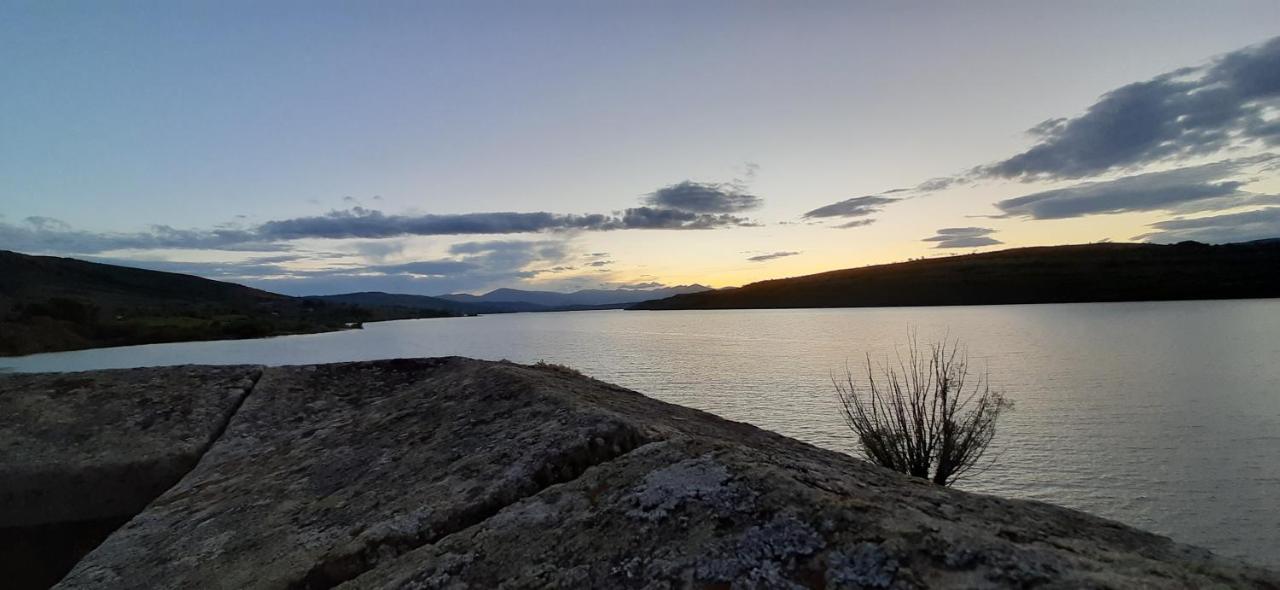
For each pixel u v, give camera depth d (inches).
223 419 186.1
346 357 3115.2
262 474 144.2
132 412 181.8
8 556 146.4
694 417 156.7
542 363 218.1
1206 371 2464.3
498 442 121.1
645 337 5083.7
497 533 89.3
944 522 75.7
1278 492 1149.1
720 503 84.0
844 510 78.3
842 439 1437.0
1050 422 1642.5
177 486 149.1
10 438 163.5
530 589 76.9
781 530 76.7
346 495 119.1
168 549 114.1
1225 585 66.3
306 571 91.1
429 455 126.1
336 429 167.6
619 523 84.9
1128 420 1658.5
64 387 194.2
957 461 487.5
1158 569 68.8
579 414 122.3
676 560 75.7
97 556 117.5
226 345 4079.7
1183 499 1134.4
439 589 80.3
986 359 2844.5
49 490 152.1
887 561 68.2
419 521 97.6
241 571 98.7
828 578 68.3
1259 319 5068.9
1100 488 1192.2
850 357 3041.3
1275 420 1638.8
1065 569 65.8
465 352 3565.5
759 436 147.6
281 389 205.2
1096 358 2864.2
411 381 213.5
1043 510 93.5
